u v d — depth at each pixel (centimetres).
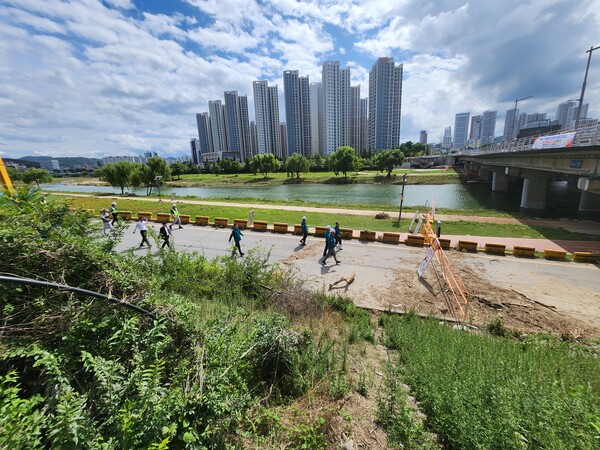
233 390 325
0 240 326
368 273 1196
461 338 652
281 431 331
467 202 3678
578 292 1040
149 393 257
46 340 302
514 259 1383
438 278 1152
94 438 230
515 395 365
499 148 3669
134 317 341
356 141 13738
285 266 1252
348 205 2898
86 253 367
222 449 284
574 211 2816
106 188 6894
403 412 371
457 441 330
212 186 6731
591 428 300
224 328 406
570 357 589
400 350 643
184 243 1577
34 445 203
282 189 5766
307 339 510
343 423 369
